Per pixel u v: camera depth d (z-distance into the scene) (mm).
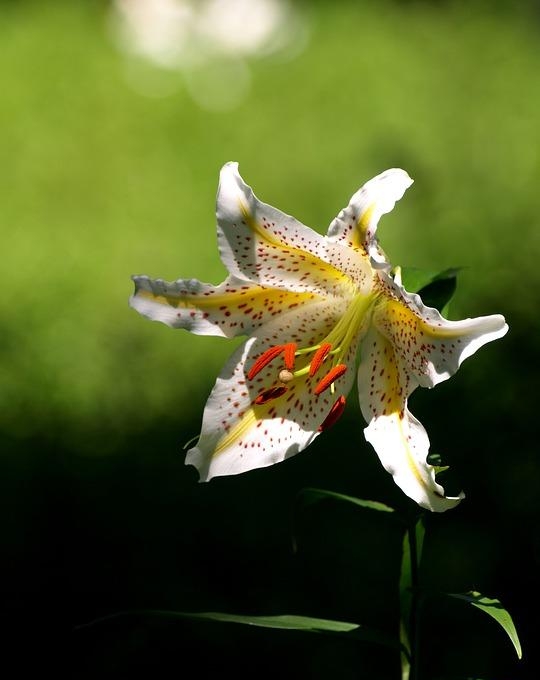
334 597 2314
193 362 2947
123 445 2613
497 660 2225
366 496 2463
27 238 3770
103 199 4094
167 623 2266
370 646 2242
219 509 2449
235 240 1847
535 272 3209
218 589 2332
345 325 1891
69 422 2713
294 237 1849
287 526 2422
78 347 2990
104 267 3518
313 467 2508
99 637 2258
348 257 1862
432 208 3670
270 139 4637
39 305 3240
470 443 2512
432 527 2393
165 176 4270
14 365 2895
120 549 2385
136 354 2957
